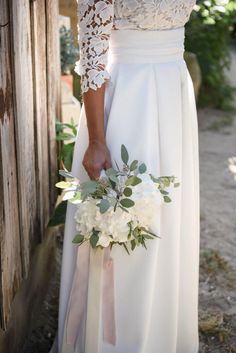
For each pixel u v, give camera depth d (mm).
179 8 1936
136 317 2092
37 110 2297
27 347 2496
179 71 2033
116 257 2043
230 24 6637
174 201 2068
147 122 1984
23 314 2395
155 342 2191
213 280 3156
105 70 1907
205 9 4734
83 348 2162
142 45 1955
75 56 4336
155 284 2133
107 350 2135
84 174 2125
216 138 5652
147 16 1891
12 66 1949
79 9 1882
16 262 2100
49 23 2496
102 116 1947
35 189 2350
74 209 2127
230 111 6516
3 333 2084
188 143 2109
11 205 2002
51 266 2947
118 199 1874
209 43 6418
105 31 1866
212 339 2682
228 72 8039
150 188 1882
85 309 2131
